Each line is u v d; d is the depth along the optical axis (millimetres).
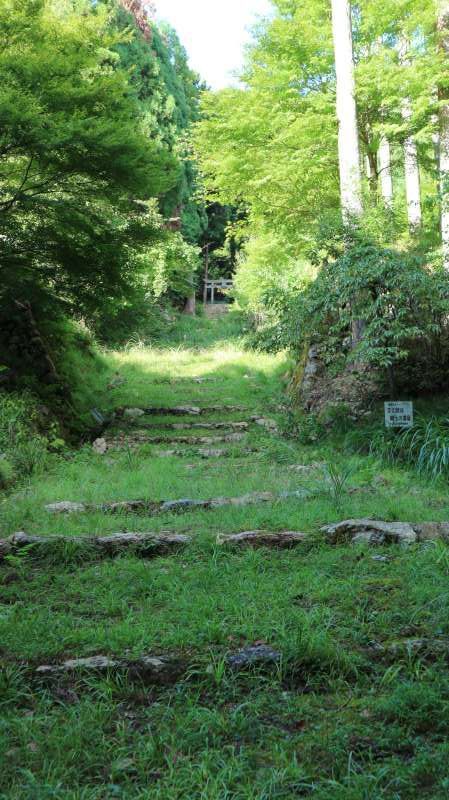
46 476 7074
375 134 11656
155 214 15633
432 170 12828
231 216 35312
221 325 27172
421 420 7652
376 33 11406
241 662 3031
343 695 2871
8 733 2609
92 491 6184
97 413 10250
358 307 8234
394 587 3822
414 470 6906
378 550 4477
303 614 3432
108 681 2896
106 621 3477
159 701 2865
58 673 2992
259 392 12227
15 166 8758
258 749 2518
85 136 7633
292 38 11508
